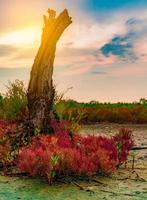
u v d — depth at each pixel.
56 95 11.13
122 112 20.30
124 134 8.85
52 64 9.81
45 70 9.66
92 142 8.24
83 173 7.28
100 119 19.89
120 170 8.09
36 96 9.63
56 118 10.23
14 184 6.92
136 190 6.55
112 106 23.81
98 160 7.48
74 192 6.44
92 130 16.62
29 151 7.38
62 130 9.71
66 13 9.75
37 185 6.85
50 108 9.76
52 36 9.66
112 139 8.69
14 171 7.91
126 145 8.47
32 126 9.37
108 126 18.23
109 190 6.54
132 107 22.25
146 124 19.55
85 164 7.18
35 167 7.16
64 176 7.29
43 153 7.21
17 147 8.84
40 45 9.77
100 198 6.11
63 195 6.27
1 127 9.35
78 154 7.31
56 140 8.02
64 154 7.23
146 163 8.91
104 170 7.47
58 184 6.92
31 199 6.04
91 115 19.62
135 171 7.94
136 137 14.05
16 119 10.41
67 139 8.53
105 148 8.12
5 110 11.55
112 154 8.01
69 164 7.17
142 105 24.55
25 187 6.72
